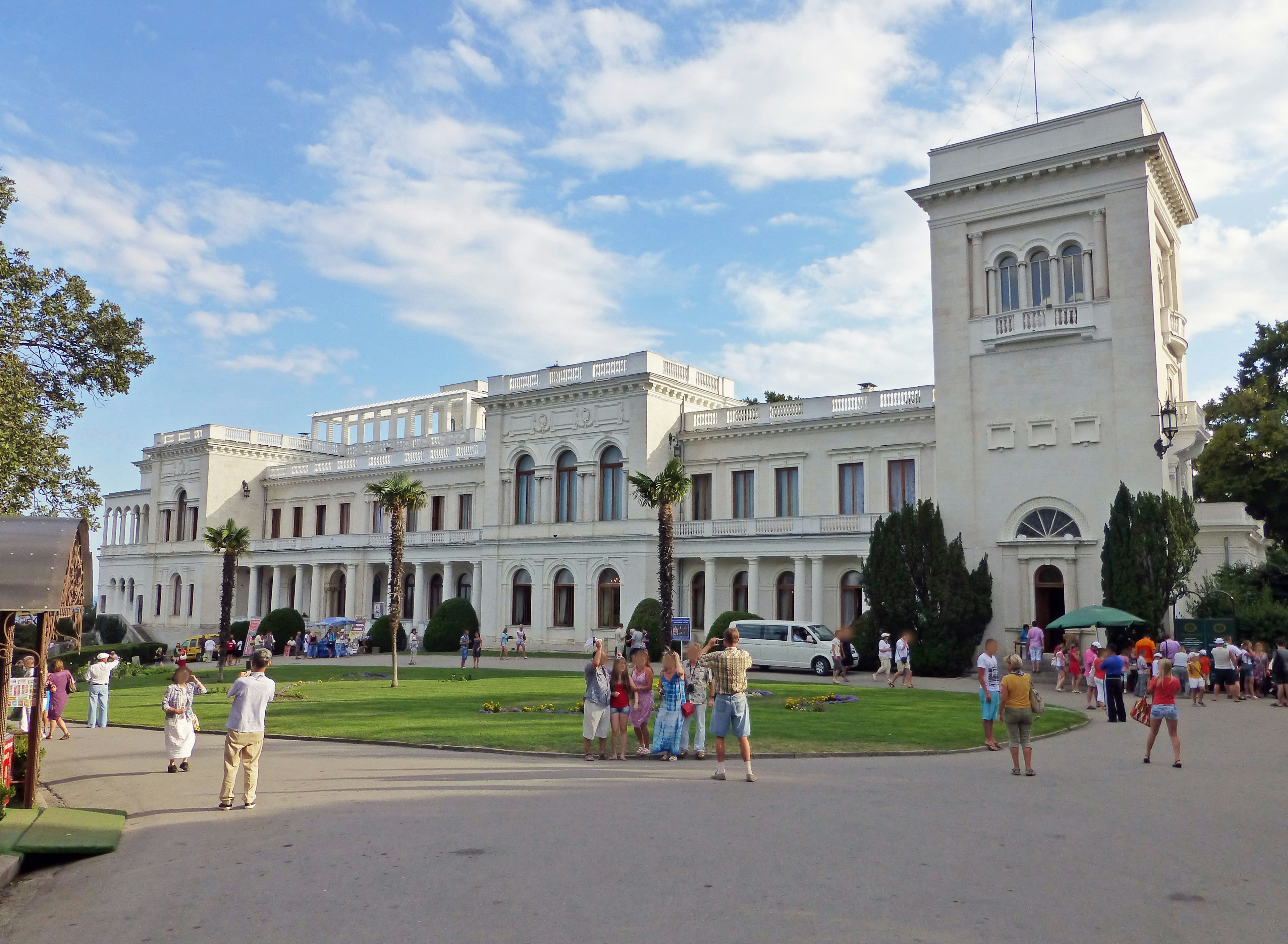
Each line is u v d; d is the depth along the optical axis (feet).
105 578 290.97
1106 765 56.44
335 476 248.93
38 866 36.58
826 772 53.06
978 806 43.19
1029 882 30.78
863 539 156.56
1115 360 128.36
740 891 29.68
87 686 138.62
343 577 242.78
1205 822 40.22
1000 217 139.44
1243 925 26.81
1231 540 150.20
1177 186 140.26
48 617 46.11
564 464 192.75
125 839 39.52
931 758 58.95
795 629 137.08
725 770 53.26
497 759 58.54
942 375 141.90
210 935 26.89
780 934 25.88
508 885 30.66
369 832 38.50
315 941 26.08
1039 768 54.95
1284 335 193.88
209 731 76.18
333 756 60.13
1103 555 119.85
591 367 188.65
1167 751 62.80
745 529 169.89
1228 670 100.68
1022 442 134.72
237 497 263.08
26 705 45.44
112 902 30.73
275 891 30.73
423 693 101.50
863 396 167.43
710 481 183.21
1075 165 132.05
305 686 113.19
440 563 215.31
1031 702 52.49
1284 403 185.78
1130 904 28.60
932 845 35.53
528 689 104.63
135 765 59.57
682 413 188.55
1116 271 129.39
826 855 34.01
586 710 58.59
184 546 261.44
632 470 180.24
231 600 154.30
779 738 65.16
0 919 29.84
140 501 284.82
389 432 323.16
